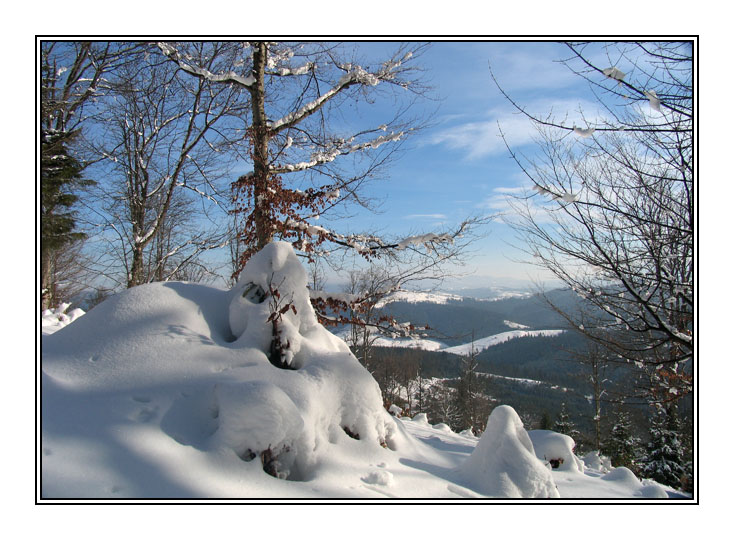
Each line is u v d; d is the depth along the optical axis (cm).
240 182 904
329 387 422
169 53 872
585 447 2308
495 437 421
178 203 1730
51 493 256
